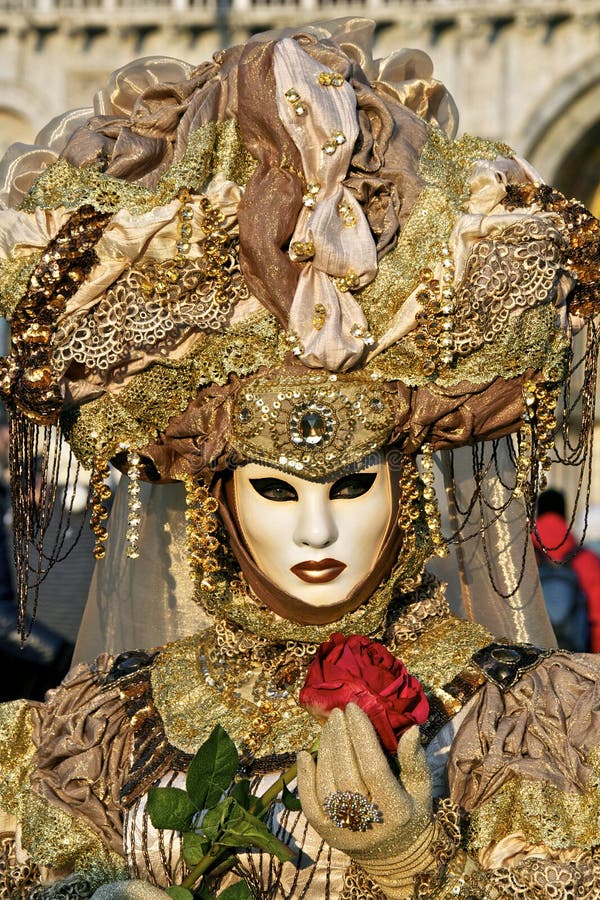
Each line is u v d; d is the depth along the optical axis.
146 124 4.39
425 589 4.54
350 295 4.06
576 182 47.81
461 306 4.04
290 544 4.14
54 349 4.11
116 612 5.20
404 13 45.34
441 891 3.71
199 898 3.92
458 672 4.30
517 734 4.05
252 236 4.04
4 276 4.20
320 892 4.06
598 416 36.12
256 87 4.20
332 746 3.62
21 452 4.36
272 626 4.32
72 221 4.14
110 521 5.21
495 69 45.78
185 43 46.59
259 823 3.86
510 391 4.11
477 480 4.52
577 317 4.23
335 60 4.31
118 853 4.26
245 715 4.37
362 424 4.07
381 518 4.20
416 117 4.39
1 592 9.63
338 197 4.08
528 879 3.80
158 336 4.08
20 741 4.51
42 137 4.73
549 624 4.99
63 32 47.06
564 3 44.81
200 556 4.31
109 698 4.55
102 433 4.23
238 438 4.09
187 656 4.63
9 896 4.27
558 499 11.19
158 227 4.08
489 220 4.05
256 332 4.09
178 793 3.89
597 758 3.94
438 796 4.09
